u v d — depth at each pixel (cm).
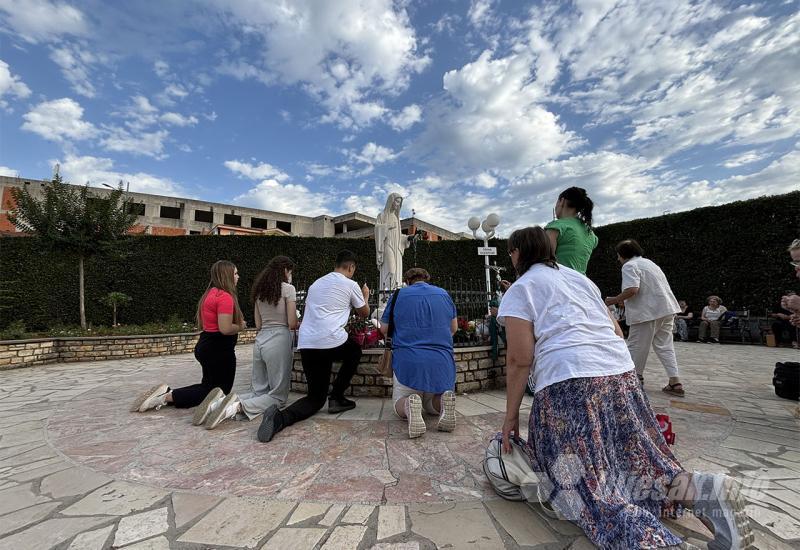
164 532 165
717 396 411
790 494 193
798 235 953
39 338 811
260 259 1409
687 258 1152
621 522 138
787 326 892
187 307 1320
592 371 164
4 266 1156
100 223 1031
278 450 263
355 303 368
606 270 1369
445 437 287
